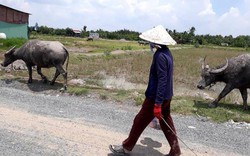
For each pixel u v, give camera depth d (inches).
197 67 927.7
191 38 4025.6
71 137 250.2
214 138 272.2
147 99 206.7
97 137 253.8
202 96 461.7
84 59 978.7
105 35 4397.1
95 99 406.6
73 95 424.5
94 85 524.4
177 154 213.6
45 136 249.3
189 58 1320.1
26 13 1636.3
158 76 197.0
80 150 225.1
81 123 291.0
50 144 233.6
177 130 288.5
